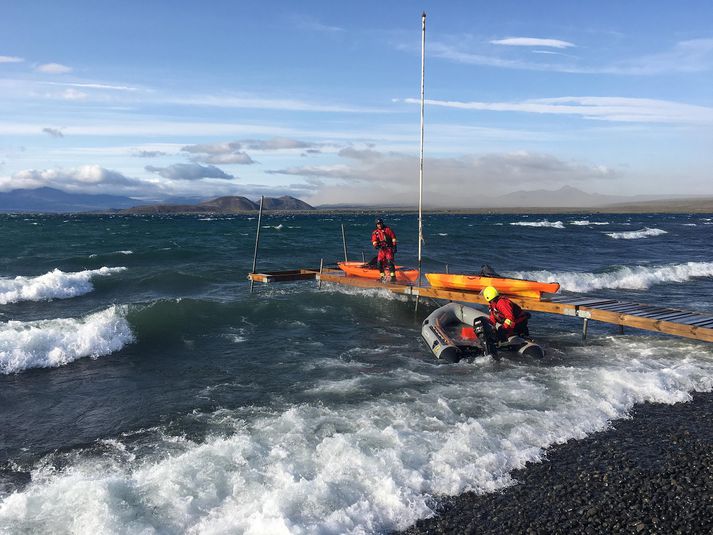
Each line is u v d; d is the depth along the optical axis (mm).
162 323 12672
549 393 8305
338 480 5328
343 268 18266
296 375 9516
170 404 8109
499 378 9211
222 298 17328
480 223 103875
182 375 9555
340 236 55719
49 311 15516
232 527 4473
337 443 6152
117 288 19453
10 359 9727
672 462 6074
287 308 15016
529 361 10312
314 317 14406
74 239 46281
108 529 4410
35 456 6395
